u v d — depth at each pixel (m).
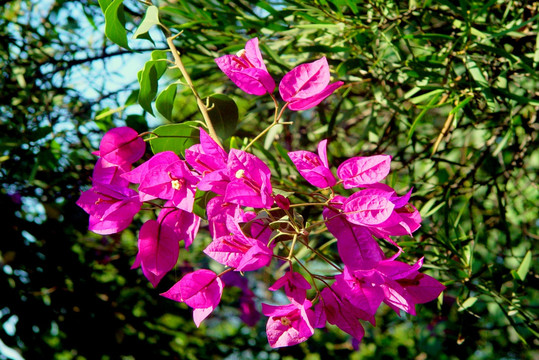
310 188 0.84
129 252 1.33
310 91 0.53
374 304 0.49
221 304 1.56
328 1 0.81
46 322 1.27
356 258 0.49
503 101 0.79
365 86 1.04
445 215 0.79
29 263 1.25
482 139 1.06
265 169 0.49
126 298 1.37
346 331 0.52
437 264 0.78
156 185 0.50
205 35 0.87
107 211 0.51
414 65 0.77
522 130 1.03
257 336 1.57
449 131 0.92
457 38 0.79
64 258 1.27
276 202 0.48
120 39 0.58
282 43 0.92
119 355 1.35
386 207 0.47
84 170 1.12
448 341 1.22
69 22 1.17
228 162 0.49
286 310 0.51
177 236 0.53
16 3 1.22
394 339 1.73
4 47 1.11
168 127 0.55
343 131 1.14
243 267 0.47
